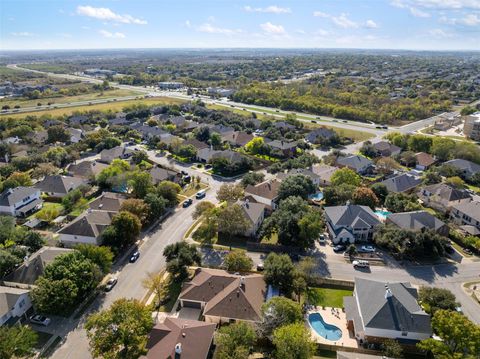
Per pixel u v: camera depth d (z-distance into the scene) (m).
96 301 67.50
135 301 58.06
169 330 54.88
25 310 62.94
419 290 66.00
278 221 87.25
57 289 59.88
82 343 57.88
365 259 81.69
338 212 92.75
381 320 57.31
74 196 105.75
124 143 172.00
